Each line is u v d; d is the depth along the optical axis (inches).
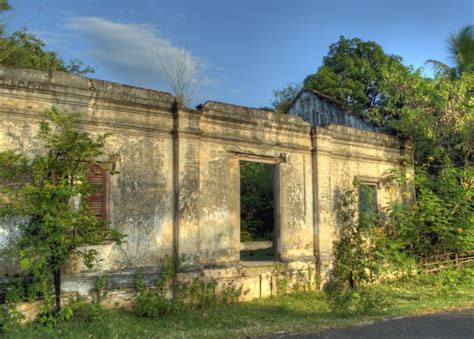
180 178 349.4
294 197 430.6
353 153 488.7
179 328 287.1
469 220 501.0
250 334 257.4
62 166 263.3
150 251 335.6
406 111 528.1
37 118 293.1
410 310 331.6
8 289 266.8
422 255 516.7
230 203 385.7
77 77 311.6
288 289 412.5
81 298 287.1
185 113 354.3
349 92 835.4
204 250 364.2
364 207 500.1
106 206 317.7
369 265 447.5
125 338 253.3
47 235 257.1
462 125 524.1
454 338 247.9
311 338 248.2
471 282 469.1
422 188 526.6
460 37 674.8
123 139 329.4
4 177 263.6
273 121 416.5
